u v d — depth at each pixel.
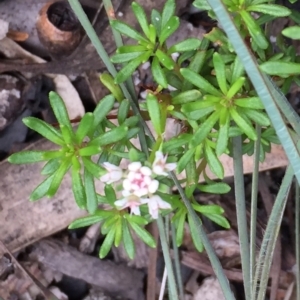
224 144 0.10
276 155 0.16
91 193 0.10
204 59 0.12
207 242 0.12
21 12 0.16
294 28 0.08
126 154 0.11
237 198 0.12
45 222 0.16
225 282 0.12
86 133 0.10
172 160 0.11
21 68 0.16
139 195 0.10
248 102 0.10
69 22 0.16
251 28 0.10
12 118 0.16
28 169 0.16
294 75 0.12
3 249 0.16
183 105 0.10
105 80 0.12
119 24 0.11
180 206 0.12
